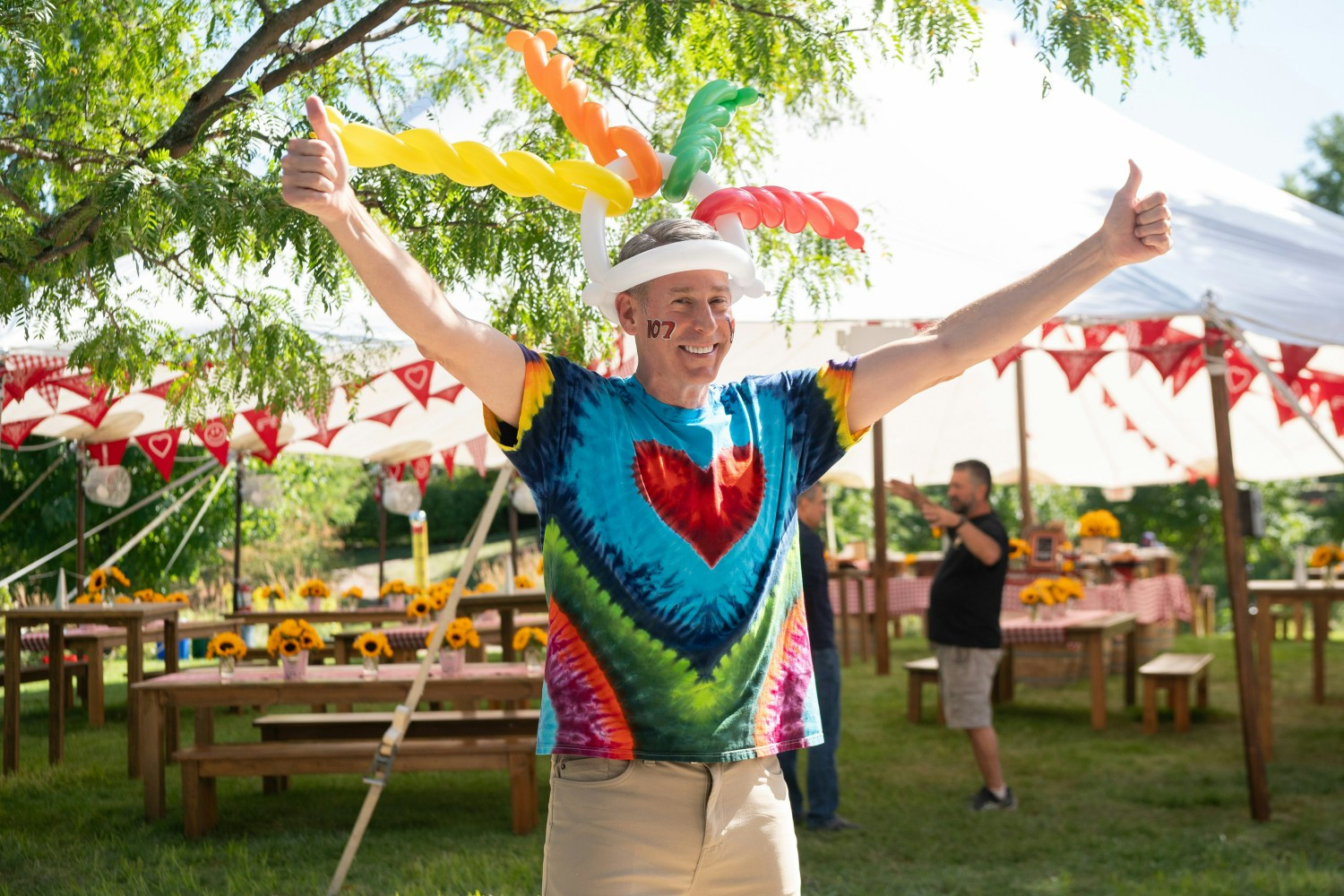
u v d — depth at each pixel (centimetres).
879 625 1116
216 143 359
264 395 431
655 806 174
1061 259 188
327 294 356
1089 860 500
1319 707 910
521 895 431
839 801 597
